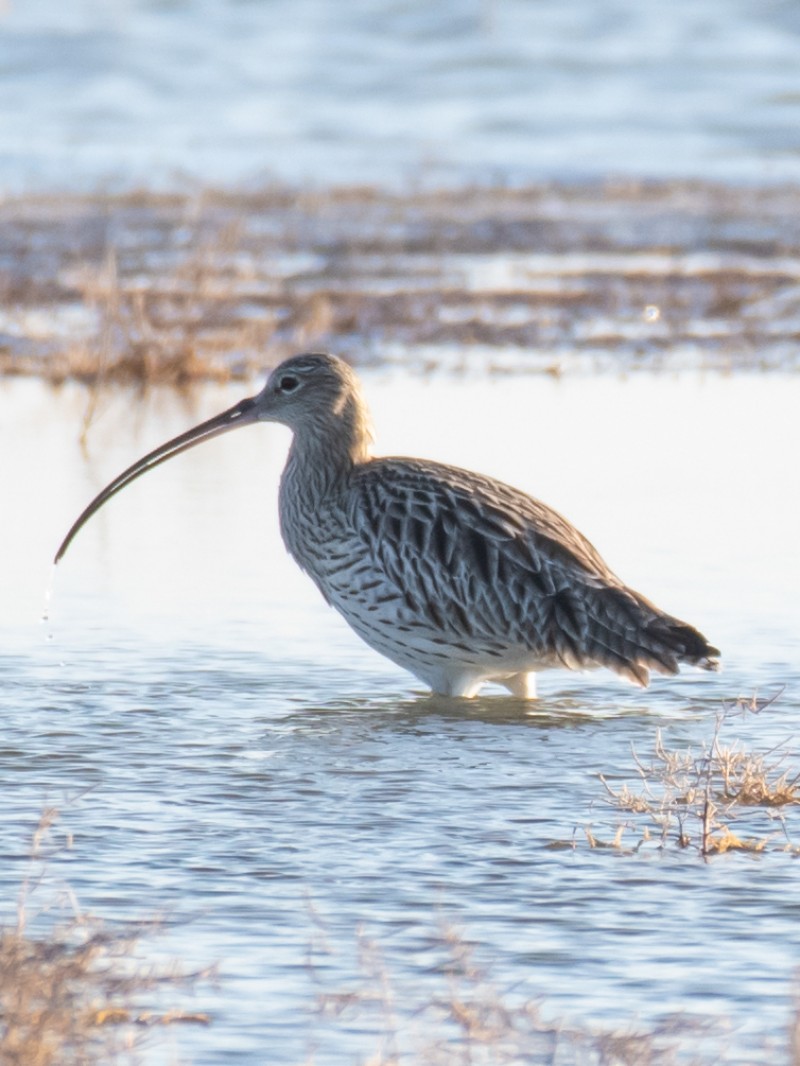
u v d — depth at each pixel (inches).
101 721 457.1
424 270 1266.0
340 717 466.6
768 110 2081.7
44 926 324.5
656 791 404.5
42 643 531.2
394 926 328.5
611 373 971.9
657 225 1455.5
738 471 751.1
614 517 674.2
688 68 2333.9
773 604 569.3
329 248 1337.4
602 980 306.8
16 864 356.2
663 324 1107.9
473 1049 282.8
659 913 334.6
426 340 1056.2
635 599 473.7
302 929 326.6
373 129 1996.8
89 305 1072.2
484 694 498.6
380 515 487.2
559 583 474.9
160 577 605.6
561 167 1761.8
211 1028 290.4
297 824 380.5
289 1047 284.4
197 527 671.8
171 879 349.4
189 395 951.0
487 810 390.6
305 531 503.8
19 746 434.6
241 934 324.5
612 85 2242.9
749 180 1683.1
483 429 824.9
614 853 365.1
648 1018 293.0
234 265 1229.7
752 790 395.9
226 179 1649.9
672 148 1883.6
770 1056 279.9
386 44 2475.4
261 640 539.5
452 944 317.4
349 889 345.1
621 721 465.1
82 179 1632.6
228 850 364.8
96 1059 279.6
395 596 485.1
